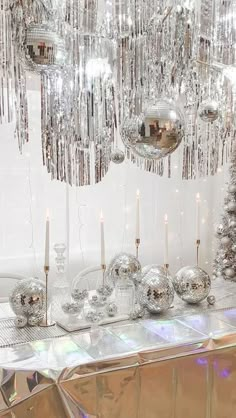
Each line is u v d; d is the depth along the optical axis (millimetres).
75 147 2293
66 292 1741
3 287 2684
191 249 3238
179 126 1335
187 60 1614
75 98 1776
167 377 1328
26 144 2631
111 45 1656
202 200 3225
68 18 1548
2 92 1680
